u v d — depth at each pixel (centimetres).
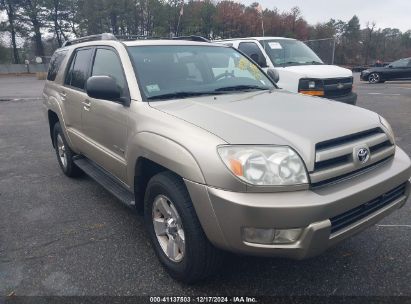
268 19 5488
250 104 310
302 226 228
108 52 393
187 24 5112
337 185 249
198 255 262
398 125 829
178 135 264
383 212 273
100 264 319
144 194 336
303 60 853
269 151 236
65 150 520
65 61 509
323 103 326
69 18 5722
